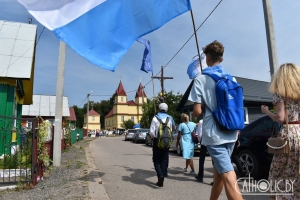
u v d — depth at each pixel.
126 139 30.94
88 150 15.56
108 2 5.53
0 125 7.81
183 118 7.64
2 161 6.60
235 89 3.02
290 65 3.10
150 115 34.44
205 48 3.45
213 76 3.11
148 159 11.15
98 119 85.00
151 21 5.82
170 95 30.41
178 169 8.46
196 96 3.12
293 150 2.94
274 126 4.54
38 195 5.05
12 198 4.86
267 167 6.43
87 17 5.35
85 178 6.57
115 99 79.88
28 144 6.18
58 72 8.89
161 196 5.20
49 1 5.07
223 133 2.97
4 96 8.59
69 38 5.22
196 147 12.83
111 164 9.52
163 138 5.96
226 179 2.90
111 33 5.57
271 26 8.27
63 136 14.78
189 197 5.13
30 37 9.59
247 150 6.84
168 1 5.90
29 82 12.43
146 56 10.77
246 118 19.19
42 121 6.39
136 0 5.76
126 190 5.65
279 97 3.04
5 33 9.59
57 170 7.83
